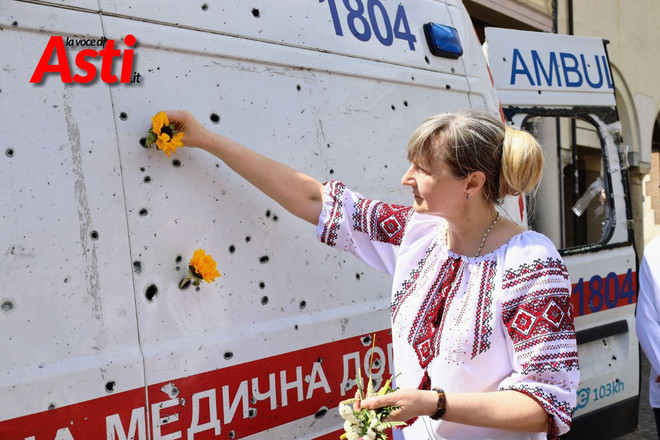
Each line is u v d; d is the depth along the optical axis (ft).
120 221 5.19
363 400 4.58
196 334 5.58
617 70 29.86
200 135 5.54
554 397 4.59
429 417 5.01
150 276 5.34
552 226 14.71
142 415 5.15
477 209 5.16
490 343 4.89
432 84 8.27
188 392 5.45
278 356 6.15
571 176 21.27
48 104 4.89
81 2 5.11
